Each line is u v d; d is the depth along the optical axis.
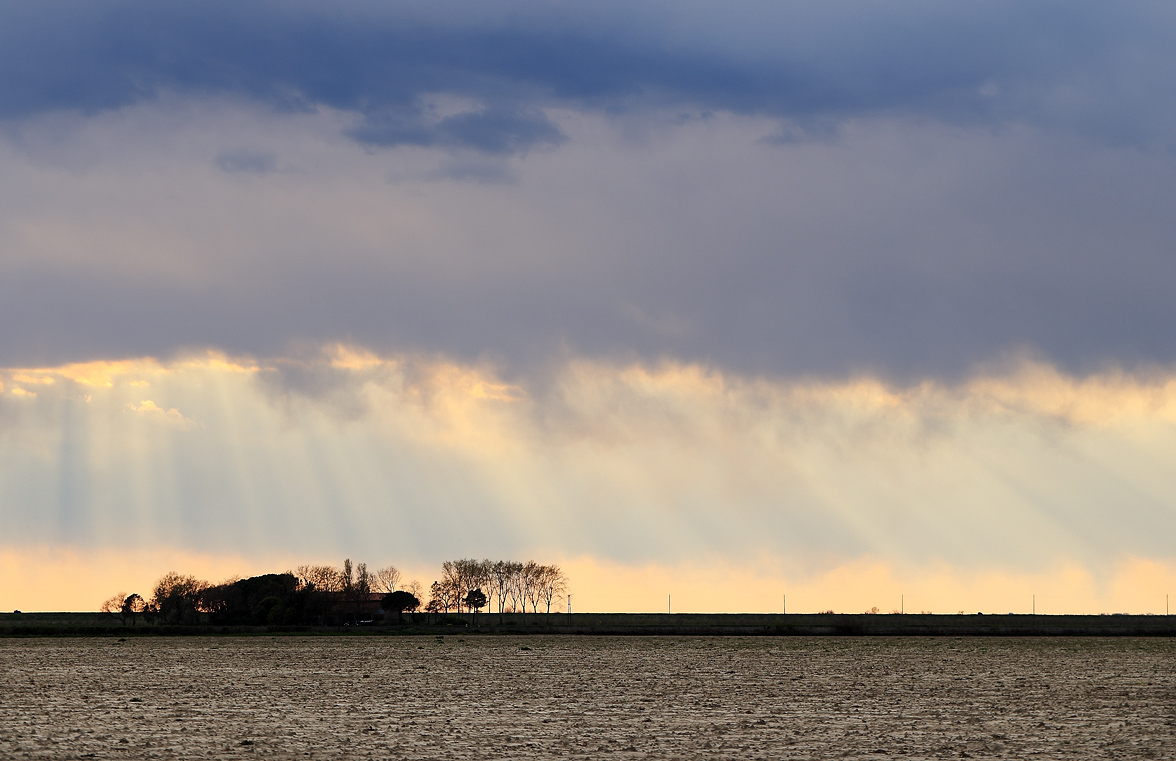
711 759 72.12
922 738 81.75
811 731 85.62
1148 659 187.75
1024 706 104.56
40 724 88.44
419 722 91.19
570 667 163.50
